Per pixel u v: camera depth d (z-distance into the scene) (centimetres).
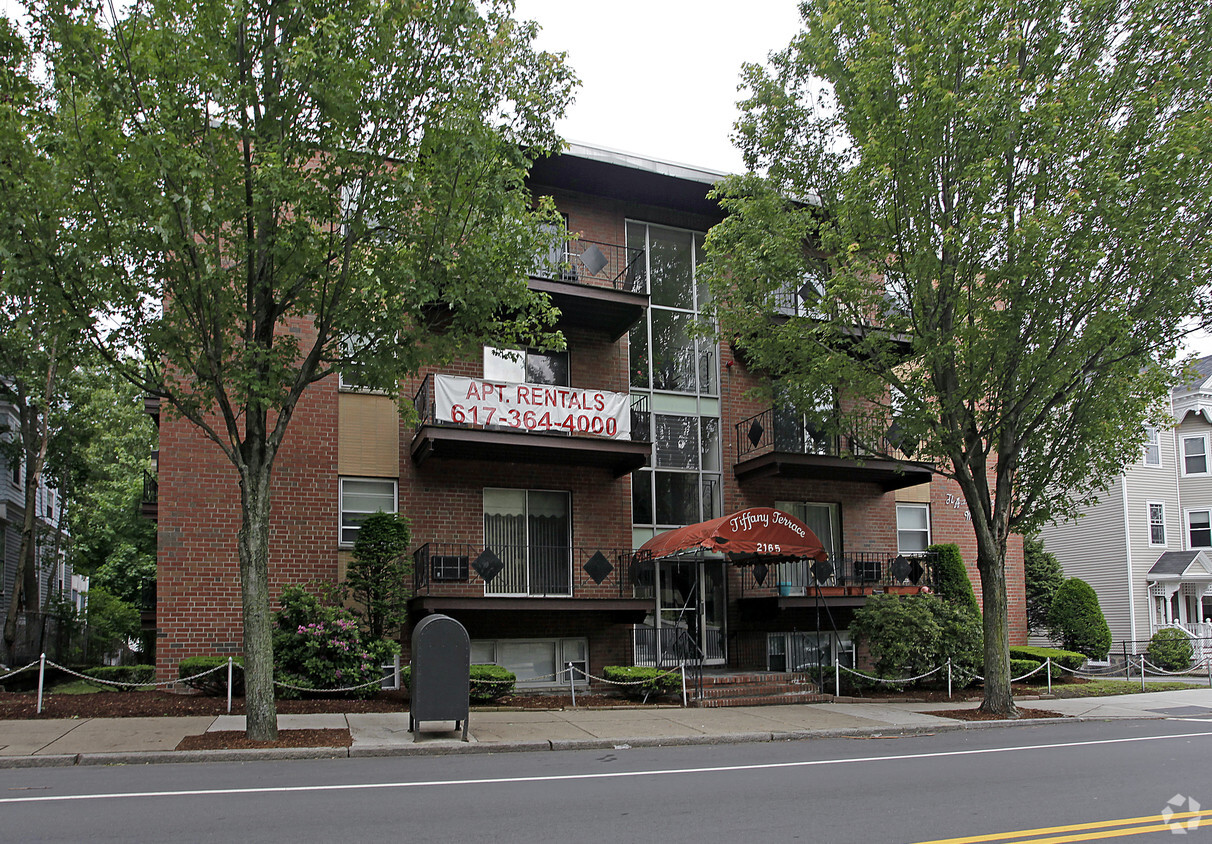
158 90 1027
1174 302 1376
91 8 1010
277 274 1133
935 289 1533
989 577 1538
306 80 1048
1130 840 635
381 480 1703
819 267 1602
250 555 1092
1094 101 1384
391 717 1294
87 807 716
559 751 1101
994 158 1330
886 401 2102
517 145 1223
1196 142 1277
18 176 988
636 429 1898
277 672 1450
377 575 1551
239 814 693
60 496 2608
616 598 1706
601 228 1978
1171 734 1290
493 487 1783
